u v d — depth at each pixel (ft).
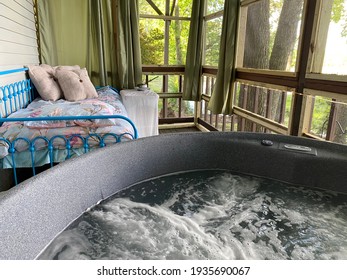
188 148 6.60
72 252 3.94
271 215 5.20
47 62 11.99
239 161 6.71
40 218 3.79
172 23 14.61
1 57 7.14
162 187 6.03
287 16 13.00
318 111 9.88
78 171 4.60
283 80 8.41
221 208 5.36
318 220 5.09
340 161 5.80
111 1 12.56
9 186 6.06
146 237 4.38
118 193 5.57
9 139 5.78
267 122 9.59
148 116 11.34
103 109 6.87
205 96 14.69
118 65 13.03
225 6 10.73
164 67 14.44
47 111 6.54
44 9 11.52
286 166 6.26
